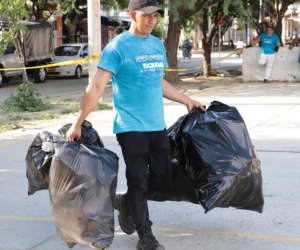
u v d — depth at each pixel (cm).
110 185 414
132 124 437
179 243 489
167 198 493
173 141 480
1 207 608
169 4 1742
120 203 477
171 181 485
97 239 409
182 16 2000
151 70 437
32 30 2241
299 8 4356
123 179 707
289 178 692
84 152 414
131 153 440
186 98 483
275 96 1468
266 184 667
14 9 1333
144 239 446
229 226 529
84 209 406
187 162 464
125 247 482
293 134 953
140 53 431
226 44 7144
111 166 418
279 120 1088
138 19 427
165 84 483
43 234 524
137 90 435
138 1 423
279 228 520
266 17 2825
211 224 536
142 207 446
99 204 409
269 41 1902
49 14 2797
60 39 3328
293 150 838
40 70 2327
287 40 5150
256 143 892
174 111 1239
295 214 559
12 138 1009
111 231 414
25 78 1459
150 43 440
